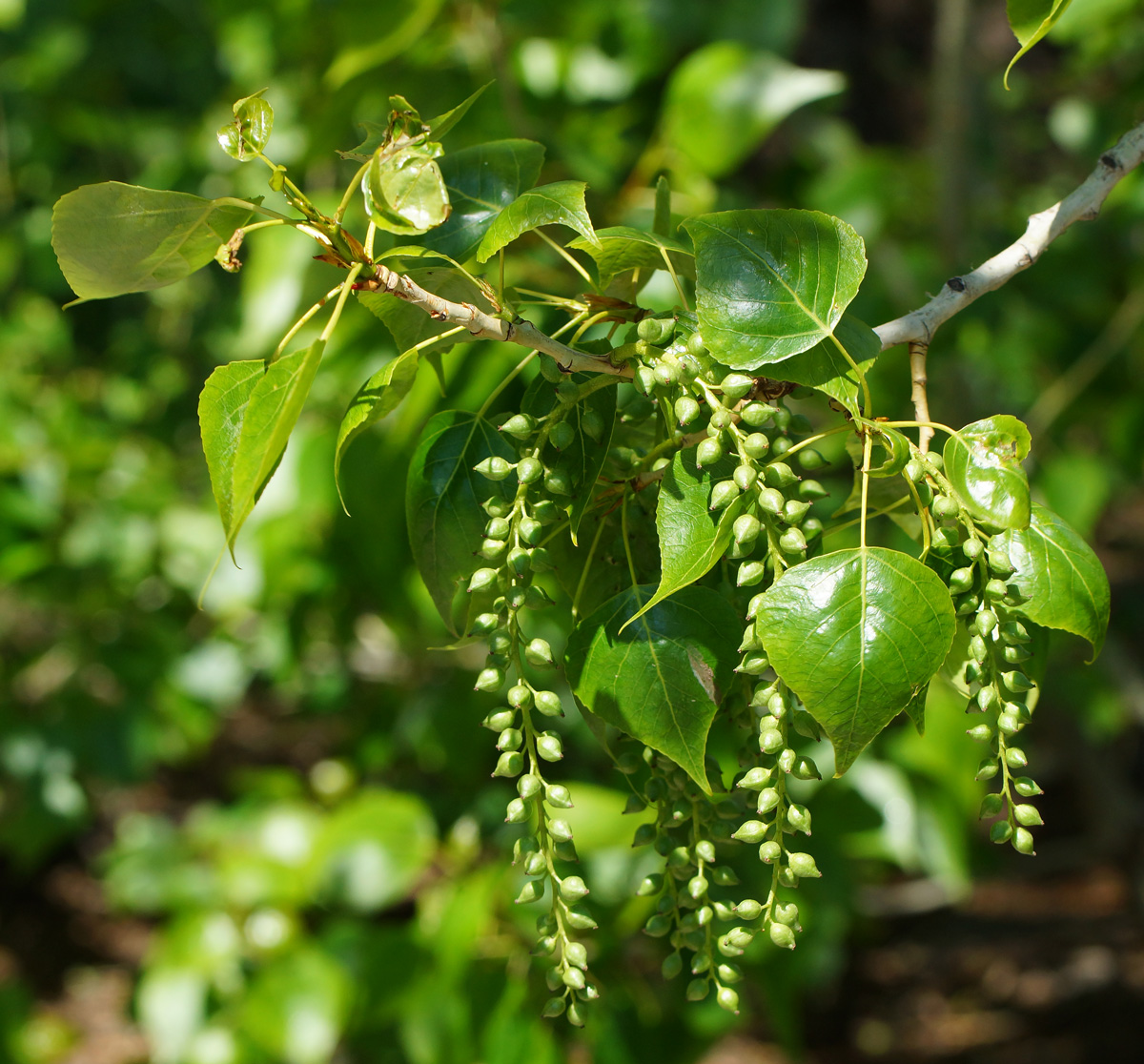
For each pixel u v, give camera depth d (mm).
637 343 745
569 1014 751
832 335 734
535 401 777
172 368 2121
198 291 2082
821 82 1181
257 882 1616
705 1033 1355
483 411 790
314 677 1899
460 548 786
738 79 1187
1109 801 2045
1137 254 1841
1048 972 2621
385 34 1190
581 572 793
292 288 1167
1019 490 717
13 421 1729
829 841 1341
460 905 1260
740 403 738
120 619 1865
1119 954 2598
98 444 1728
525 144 810
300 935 1667
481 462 750
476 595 773
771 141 2387
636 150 1460
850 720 709
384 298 763
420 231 713
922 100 3260
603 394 760
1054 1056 2395
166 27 2137
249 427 725
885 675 708
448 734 1499
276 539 1386
